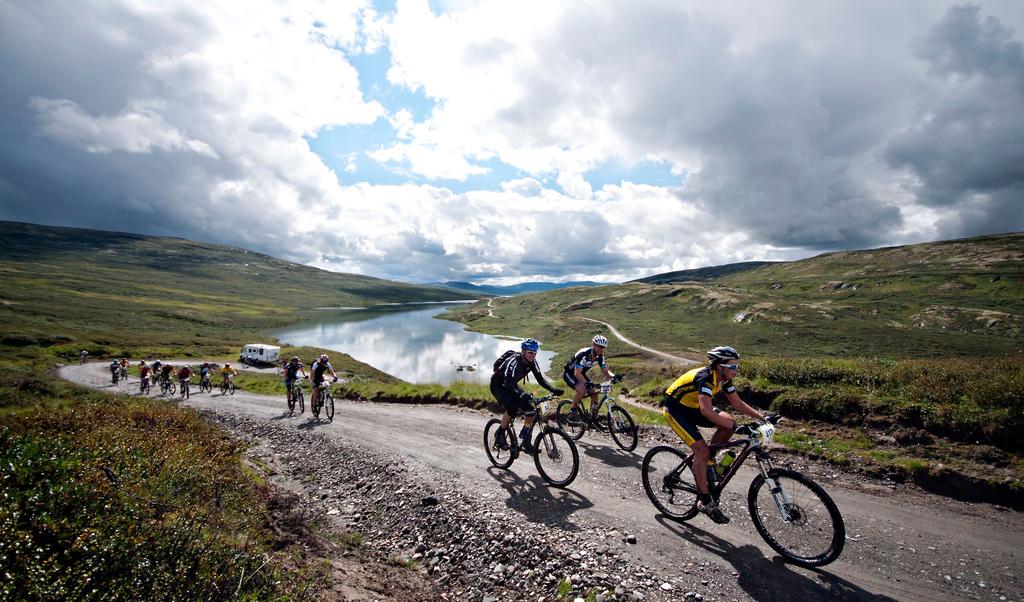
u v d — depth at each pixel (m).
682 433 6.04
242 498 6.79
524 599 5.02
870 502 6.92
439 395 18.61
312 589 4.62
